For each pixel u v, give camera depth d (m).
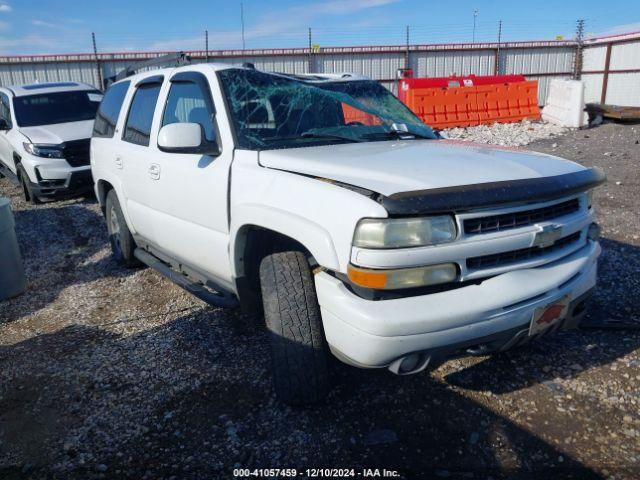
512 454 2.66
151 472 2.67
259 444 2.82
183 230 3.94
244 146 3.38
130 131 4.88
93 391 3.40
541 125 16.05
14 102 9.66
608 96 23.98
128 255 5.42
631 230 5.99
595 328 3.86
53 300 5.00
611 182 8.38
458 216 2.51
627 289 4.46
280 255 3.02
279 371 2.95
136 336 4.12
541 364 3.44
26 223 7.88
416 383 3.27
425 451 2.71
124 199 4.93
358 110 4.06
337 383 3.29
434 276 2.50
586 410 2.97
